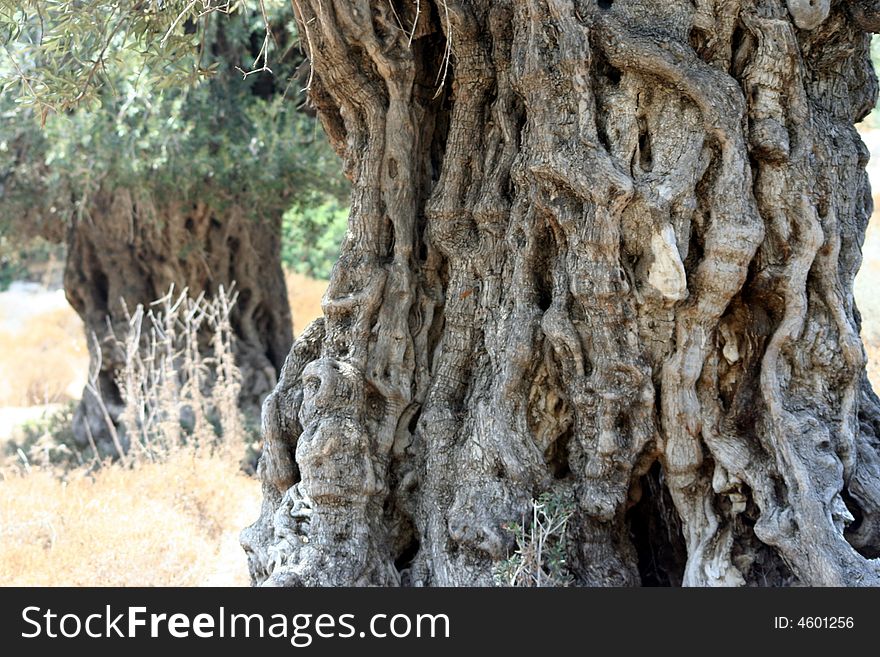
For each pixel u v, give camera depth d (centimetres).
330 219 1553
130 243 1198
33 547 734
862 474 464
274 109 1080
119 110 1032
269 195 1126
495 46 500
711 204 445
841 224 471
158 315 1183
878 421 500
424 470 497
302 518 484
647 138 453
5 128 1057
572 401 464
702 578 451
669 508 496
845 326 454
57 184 1104
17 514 795
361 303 509
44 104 545
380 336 511
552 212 456
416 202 530
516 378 472
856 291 1138
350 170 533
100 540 727
